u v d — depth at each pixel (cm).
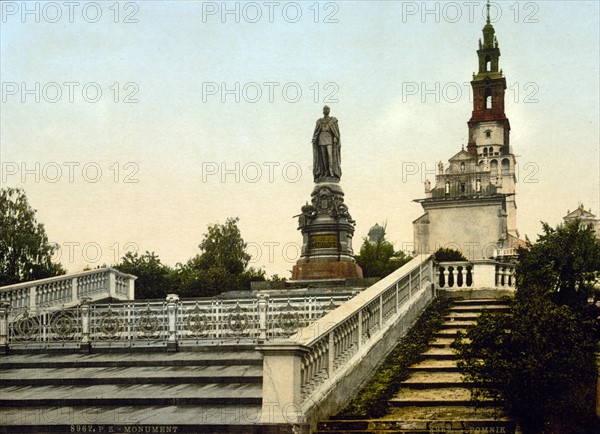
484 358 1320
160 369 1702
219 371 1636
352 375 1549
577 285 2006
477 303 2281
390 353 1831
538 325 1306
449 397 1514
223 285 4112
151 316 1930
